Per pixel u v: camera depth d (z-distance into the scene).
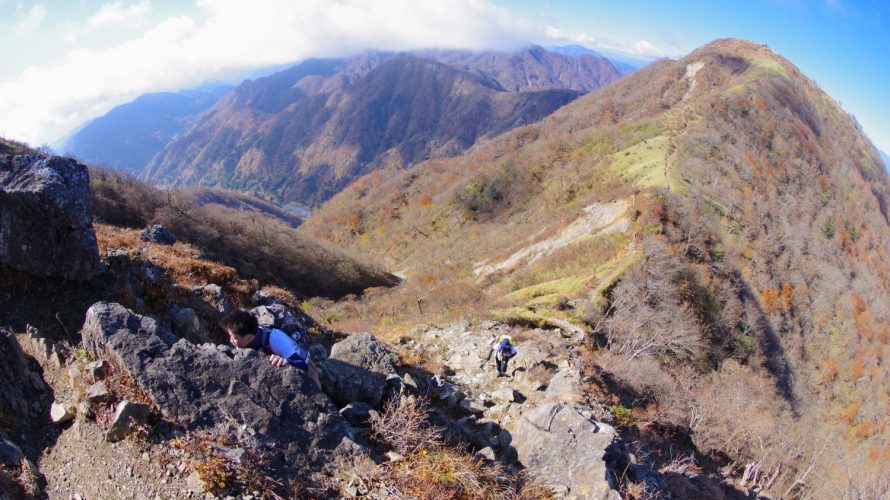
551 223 69.50
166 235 20.88
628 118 151.12
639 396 16.62
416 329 18.03
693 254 45.44
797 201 88.62
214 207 78.69
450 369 13.55
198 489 4.59
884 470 44.16
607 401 13.87
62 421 5.35
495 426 9.15
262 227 69.25
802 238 75.19
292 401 5.75
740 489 16.00
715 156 83.62
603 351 21.83
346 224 139.50
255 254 59.06
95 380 5.45
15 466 4.86
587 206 62.03
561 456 7.79
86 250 7.15
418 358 13.94
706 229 49.69
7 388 5.34
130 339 5.57
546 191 99.00
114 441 4.91
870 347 64.62
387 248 117.88
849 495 37.81
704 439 17.75
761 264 59.75
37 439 5.26
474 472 6.27
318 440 5.61
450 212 114.81
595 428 8.20
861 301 72.94
